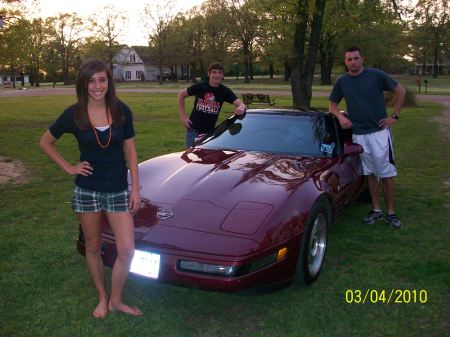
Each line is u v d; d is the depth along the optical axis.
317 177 3.88
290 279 3.23
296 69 12.20
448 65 107.06
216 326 3.07
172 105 23.94
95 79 2.63
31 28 25.12
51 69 79.06
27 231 4.82
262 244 3.00
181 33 70.44
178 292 3.54
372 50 53.81
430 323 3.09
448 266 3.89
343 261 4.08
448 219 5.18
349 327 3.05
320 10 11.80
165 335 2.96
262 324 3.10
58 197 6.10
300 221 3.29
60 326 3.04
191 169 4.02
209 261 2.91
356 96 4.84
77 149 9.80
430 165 7.99
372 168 4.95
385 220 5.10
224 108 21.66
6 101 29.56
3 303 3.34
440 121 14.80
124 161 2.90
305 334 2.96
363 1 14.18
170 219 3.24
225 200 3.39
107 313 3.19
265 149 4.61
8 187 6.63
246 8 14.26
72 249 4.34
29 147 10.28
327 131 4.77
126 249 2.94
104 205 2.88
